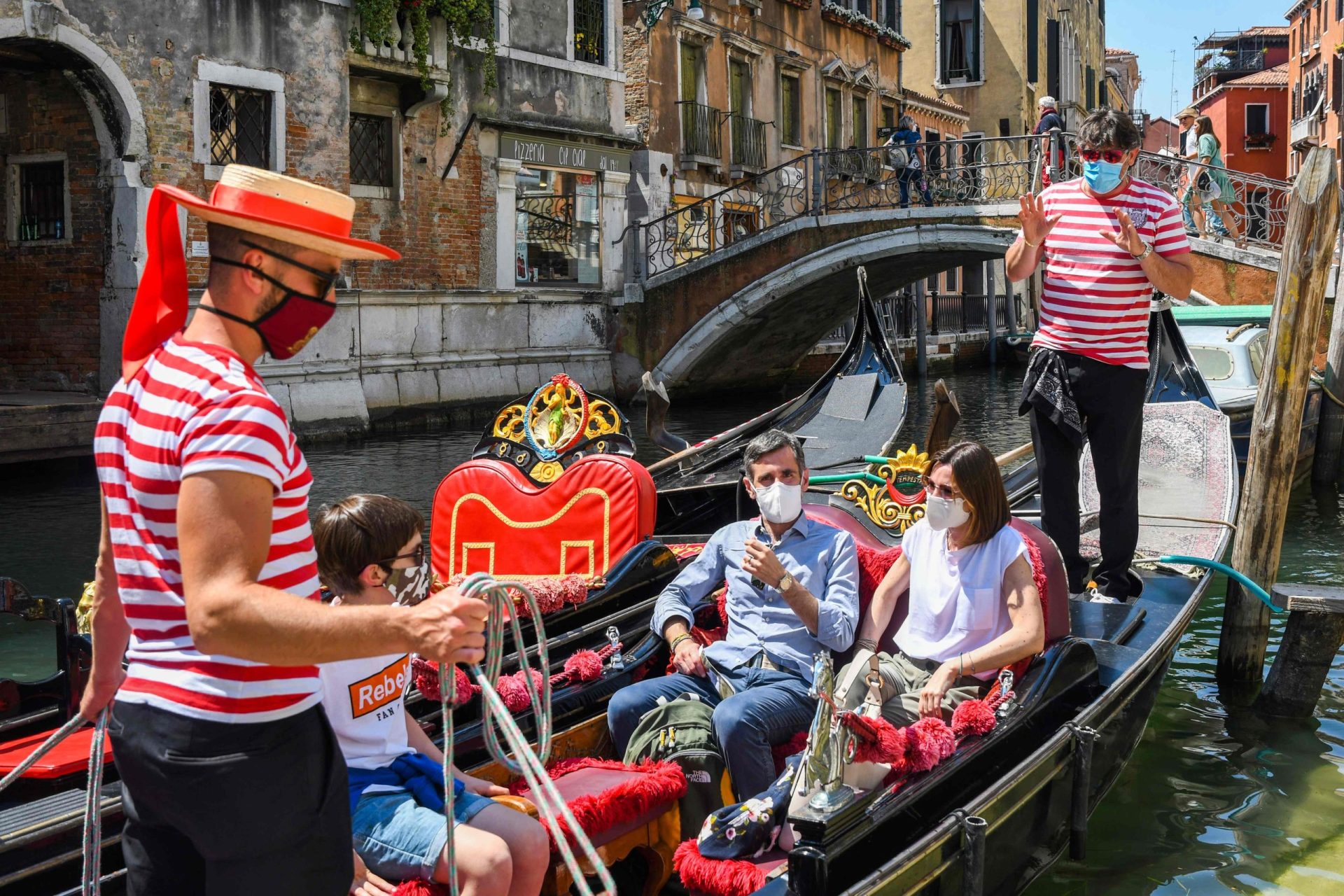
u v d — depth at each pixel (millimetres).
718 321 18047
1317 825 4020
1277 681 5074
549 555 4133
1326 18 36188
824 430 7156
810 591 3459
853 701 3182
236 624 1548
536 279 17656
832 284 18734
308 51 13852
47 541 8250
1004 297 32188
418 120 15617
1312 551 8094
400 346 15164
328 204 1758
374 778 2432
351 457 12562
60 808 2414
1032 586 3311
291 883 1765
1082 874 3633
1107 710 3639
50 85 12688
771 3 22547
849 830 2471
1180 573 5211
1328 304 12906
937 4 31078
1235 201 14547
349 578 2457
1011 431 15078
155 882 1795
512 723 1712
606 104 18172
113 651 1894
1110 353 4293
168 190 1704
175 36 12672
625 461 4113
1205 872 3664
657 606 3654
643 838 2982
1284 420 5203
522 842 2279
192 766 1661
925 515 3455
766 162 22547
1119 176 4184
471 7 15344
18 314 13281
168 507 1637
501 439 4324
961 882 2795
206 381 1629
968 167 17141
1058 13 34094
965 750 2967
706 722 3232
